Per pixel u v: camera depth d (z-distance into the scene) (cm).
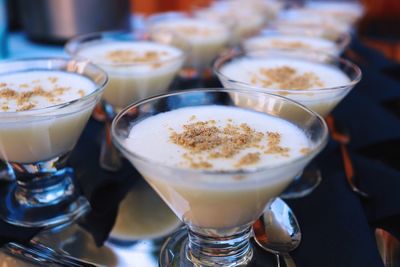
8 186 31
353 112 40
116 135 23
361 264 23
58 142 28
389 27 80
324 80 36
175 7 87
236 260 24
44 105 29
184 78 50
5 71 34
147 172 22
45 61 34
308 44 50
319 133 24
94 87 31
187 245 25
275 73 37
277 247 25
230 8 73
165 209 28
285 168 20
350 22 67
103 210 28
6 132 26
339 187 29
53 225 27
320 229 26
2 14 59
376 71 49
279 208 28
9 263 23
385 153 36
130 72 35
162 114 28
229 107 30
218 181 20
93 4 54
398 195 28
